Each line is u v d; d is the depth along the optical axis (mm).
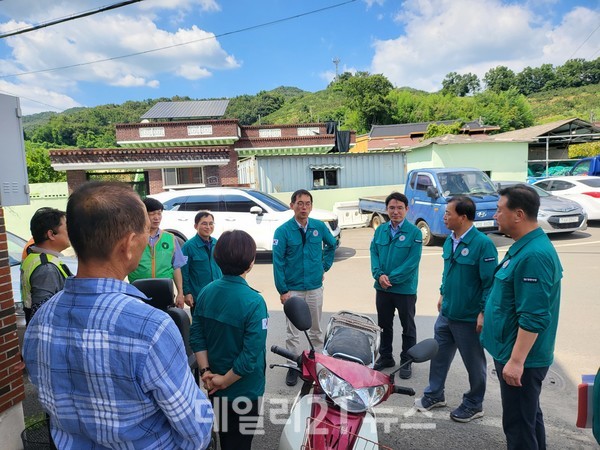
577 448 2914
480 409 3277
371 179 17125
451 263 3188
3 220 2721
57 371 1203
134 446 1209
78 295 1221
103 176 18750
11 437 2738
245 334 2172
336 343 2873
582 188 12008
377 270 4074
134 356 1152
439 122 47219
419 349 2270
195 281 4125
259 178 16031
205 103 30641
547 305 2219
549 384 3764
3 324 2689
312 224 4242
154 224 3814
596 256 8625
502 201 2402
